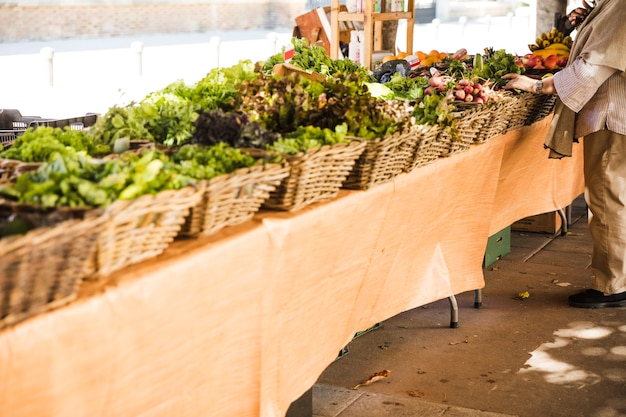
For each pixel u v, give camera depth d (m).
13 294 1.80
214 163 2.65
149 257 2.27
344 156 3.07
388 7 7.12
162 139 3.29
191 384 2.49
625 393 4.08
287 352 3.07
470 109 4.37
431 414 3.84
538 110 5.44
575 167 6.70
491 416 3.81
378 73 5.42
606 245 5.20
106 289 2.05
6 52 17.67
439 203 4.29
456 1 29.45
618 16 4.62
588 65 4.69
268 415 2.93
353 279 3.56
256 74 4.27
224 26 25.73
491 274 5.97
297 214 2.86
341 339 3.64
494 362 4.46
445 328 4.95
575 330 4.93
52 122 4.55
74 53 17.25
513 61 5.77
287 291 2.95
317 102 3.56
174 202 2.23
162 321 2.25
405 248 4.09
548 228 7.01
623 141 4.97
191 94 3.95
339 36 7.46
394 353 4.58
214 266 2.42
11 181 2.46
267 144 2.98
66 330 1.92
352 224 3.30
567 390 4.11
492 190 4.92
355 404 3.95
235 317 2.64
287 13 27.20
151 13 23.72
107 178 2.20
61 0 21.42
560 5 9.10
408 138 3.57
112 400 2.16
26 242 1.79
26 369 1.84
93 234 1.98
